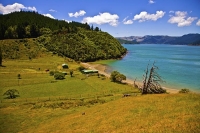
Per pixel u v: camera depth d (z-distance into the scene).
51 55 192.38
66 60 181.38
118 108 46.50
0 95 77.00
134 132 29.25
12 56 174.50
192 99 43.91
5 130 45.72
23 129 45.97
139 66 165.38
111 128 33.81
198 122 28.88
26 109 61.25
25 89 86.31
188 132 25.70
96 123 38.88
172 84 101.25
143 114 38.00
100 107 52.62
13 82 96.69
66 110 59.50
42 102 68.81
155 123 31.72
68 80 104.81
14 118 53.38
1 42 195.50
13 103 67.31
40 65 146.25
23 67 137.00
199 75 123.12
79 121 43.25
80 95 77.19
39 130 42.88
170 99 45.78
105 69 152.12
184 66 163.38
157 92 64.50
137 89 86.88
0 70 122.88
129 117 37.72
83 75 119.19
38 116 54.59
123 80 109.25
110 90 85.12
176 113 35.06
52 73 117.81
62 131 38.72
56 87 90.31
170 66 163.50
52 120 50.34
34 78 106.88
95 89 87.06
